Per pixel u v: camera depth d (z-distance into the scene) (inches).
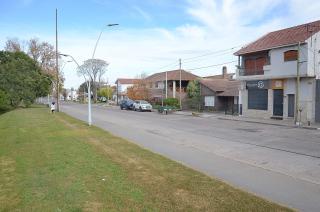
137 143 679.1
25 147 617.6
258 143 689.0
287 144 676.1
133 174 387.5
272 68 1348.4
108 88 4537.4
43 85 2679.6
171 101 2210.9
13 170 431.8
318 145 662.5
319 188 350.9
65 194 314.3
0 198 314.8
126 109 2251.5
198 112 1843.0
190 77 2753.4
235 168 446.6
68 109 2297.0
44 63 3137.3
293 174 418.9
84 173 393.1
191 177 374.6
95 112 1882.4
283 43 1275.8
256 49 1413.6
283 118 1315.2
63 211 272.5
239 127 1029.8
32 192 325.4
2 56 2576.3
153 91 2844.5
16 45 3112.7
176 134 845.2
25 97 2420.0
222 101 2060.8
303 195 326.0
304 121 1222.9
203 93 2169.0
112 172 397.1
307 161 501.7
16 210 279.1
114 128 989.2
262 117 1423.5
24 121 1210.0
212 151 593.3
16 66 2463.1
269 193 332.8
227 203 288.2
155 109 2180.1
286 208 276.8
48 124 1075.3
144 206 281.3
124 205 283.6
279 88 1338.6
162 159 478.3
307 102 1221.1
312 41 1200.8
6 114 1713.8
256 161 504.1
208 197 303.9
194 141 717.9
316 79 1210.0
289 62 1270.9
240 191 323.0
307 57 1196.5
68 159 479.8
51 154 526.9
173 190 324.8
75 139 705.0
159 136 803.4
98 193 315.9
